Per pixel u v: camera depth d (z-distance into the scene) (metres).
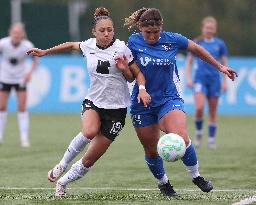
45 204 25.28
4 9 97.75
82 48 27.19
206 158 43.34
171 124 26.58
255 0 125.44
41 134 60.97
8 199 26.59
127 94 27.30
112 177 34.47
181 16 122.69
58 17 99.12
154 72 27.06
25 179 33.84
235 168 38.09
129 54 26.92
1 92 53.06
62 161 27.30
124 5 122.81
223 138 58.38
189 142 26.72
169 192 28.19
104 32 26.53
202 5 124.81
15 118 80.19
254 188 30.52
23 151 47.56
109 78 26.78
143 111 27.38
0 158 43.38
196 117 50.81
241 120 77.75
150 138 27.58
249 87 84.88
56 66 84.50
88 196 27.47
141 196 27.50
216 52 51.34
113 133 26.95
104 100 26.91
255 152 47.06
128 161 41.59
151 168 27.98
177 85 27.47
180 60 82.69
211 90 50.50
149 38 26.83
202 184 27.42
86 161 27.08
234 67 84.56
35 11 98.44
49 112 85.19
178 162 40.53
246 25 123.56
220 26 122.69
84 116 26.91
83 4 121.25
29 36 98.19
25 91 51.97
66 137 58.12
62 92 84.81
